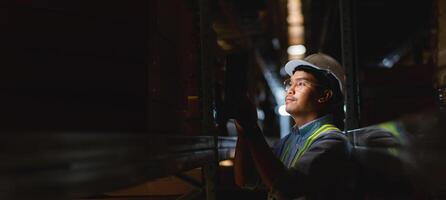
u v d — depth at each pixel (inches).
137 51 58.5
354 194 62.9
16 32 51.6
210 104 79.3
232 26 203.8
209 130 78.5
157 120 62.7
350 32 84.5
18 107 50.6
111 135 33.3
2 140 23.0
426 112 35.2
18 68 51.2
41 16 52.8
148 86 58.9
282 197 63.4
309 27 237.9
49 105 52.0
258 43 290.2
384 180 56.4
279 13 218.4
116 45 57.1
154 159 43.9
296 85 72.9
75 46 54.4
